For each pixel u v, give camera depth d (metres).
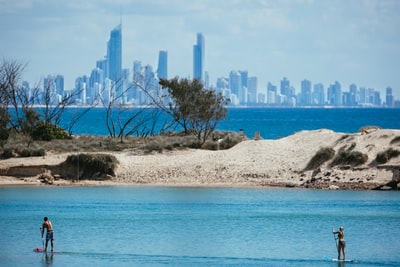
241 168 137.12
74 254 80.25
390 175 126.56
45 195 122.06
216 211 107.19
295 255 79.75
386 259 77.94
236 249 82.62
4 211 107.56
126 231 92.75
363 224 97.00
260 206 111.25
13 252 81.19
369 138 135.75
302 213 104.94
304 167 133.88
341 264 75.94
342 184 126.94
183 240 87.31
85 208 110.12
